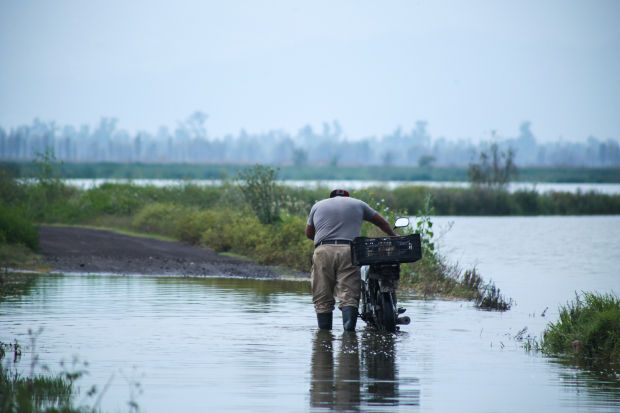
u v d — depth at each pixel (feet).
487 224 318.04
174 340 70.64
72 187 282.15
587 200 443.73
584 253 187.11
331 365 60.49
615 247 205.87
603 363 62.90
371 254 75.97
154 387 52.75
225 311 89.61
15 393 48.70
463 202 407.03
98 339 70.69
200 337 72.33
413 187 418.72
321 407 47.96
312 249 141.90
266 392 51.60
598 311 71.41
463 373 58.18
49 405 47.14
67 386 52.11
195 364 60.23
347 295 78.38
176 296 103.04
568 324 71.97
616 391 53.01
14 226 153.79
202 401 49.14
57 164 279.69
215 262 151.74
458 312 92.68
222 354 64.39
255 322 81.87
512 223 328.08
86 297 100.89
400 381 55.21
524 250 195.31
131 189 271.69
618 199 448.65
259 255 154.81
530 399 50.70
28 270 134.31
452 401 49.85
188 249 174.09
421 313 91.81
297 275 134.21
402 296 109.40
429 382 55.11
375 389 52.80
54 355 63.26
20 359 61.46
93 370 57.82
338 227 80.53
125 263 146.10
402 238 76.23
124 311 88.74
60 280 121.08
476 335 75.72
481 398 50.78
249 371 57.93
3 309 89.45
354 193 144.36
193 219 195.52
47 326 77.77
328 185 359.05
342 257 78.95
